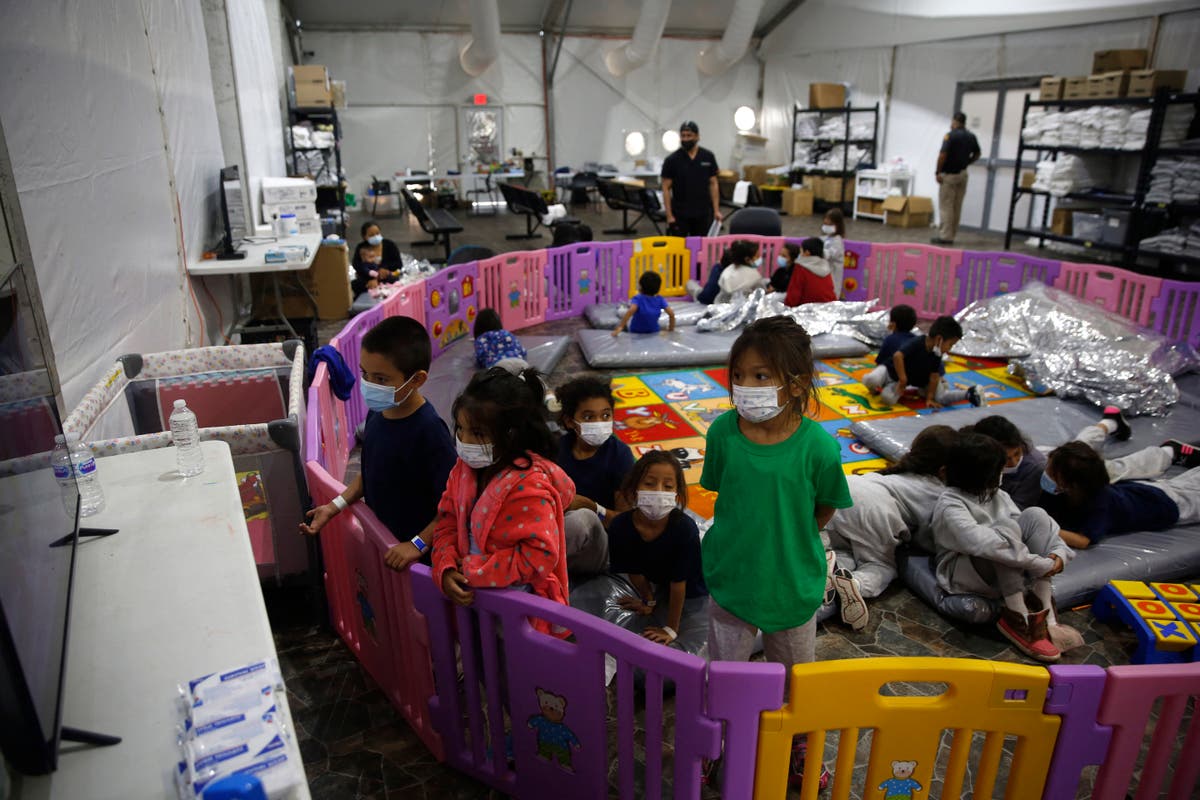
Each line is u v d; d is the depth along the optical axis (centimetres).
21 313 158
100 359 319
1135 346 527
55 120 290
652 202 1188
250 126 801
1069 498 317
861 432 444
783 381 177
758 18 1694
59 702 121
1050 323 588
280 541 286
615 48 1620
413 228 1381
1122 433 420
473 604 188
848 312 660
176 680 136
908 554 318
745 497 190
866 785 167
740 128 1692
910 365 500
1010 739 237
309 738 238
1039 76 1125
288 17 1421
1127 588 284
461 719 218
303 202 768
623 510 288
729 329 652
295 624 294
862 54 1476
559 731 190
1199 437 433
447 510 195
